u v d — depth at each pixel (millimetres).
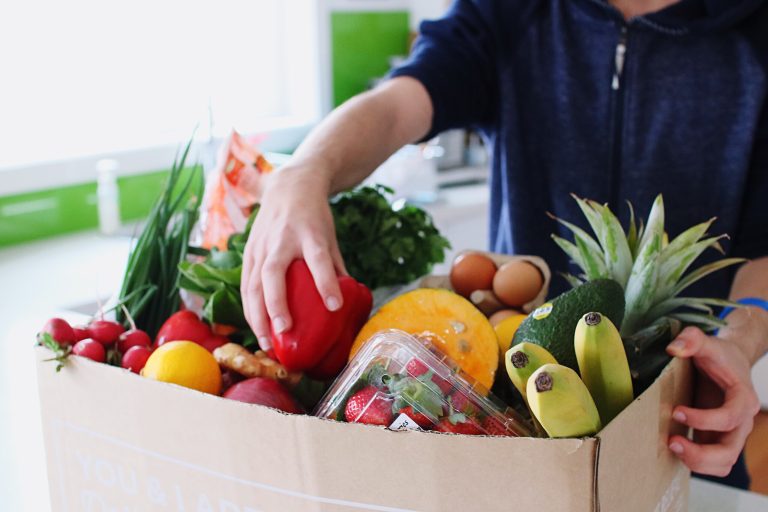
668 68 1252
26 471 928
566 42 1296
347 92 3223
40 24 2307
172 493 634
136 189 2486
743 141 1222
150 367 689
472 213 2490
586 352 583
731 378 669
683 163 1258
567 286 1332
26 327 1523
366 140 1007
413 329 725
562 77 1301
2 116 2260
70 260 2055
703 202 1257
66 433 693
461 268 894
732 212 1233
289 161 911
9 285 1833
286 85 3143
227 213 1017
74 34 2396
